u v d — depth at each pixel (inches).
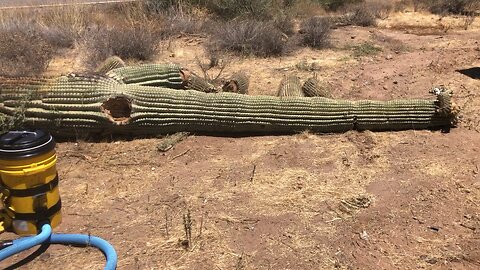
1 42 319.3
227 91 261.7
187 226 158.9
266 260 151.0
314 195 185.8
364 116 240.5
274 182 194.1
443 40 437.7
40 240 147.9
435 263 152.9
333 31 470.0
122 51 353.4
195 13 480.4
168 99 226.1
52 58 343.9
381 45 417.7
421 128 246.8
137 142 223.5
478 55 381.7
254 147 224.4
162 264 147.7
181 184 191.0
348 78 322.3
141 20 444.5
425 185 195.2
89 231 161.9
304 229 166.1
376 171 205.0
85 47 366.0
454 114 243.4
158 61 354.9
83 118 216.2
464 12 587.5
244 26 394.3
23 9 443.5
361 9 534.6
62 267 144.9
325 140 232.8
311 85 267.4
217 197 182.4
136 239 158.4
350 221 171.0
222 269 146.5
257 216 171.9
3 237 156.8
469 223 172.7
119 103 220.2
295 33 437.4
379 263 152.1
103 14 463.2
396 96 291.1
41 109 214.5
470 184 197.0
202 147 221.9
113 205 177.0
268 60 366.6
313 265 150.1
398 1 631.2
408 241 162.7
